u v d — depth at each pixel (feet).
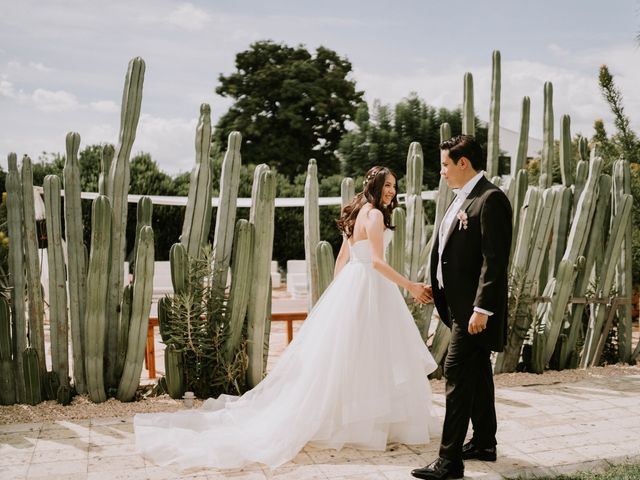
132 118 14.64
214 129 85.25
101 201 13.53
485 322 10.15
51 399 14.67
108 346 14.92
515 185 17.69
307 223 15.85
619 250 18.12
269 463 10.98
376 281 12.09
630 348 18.98
